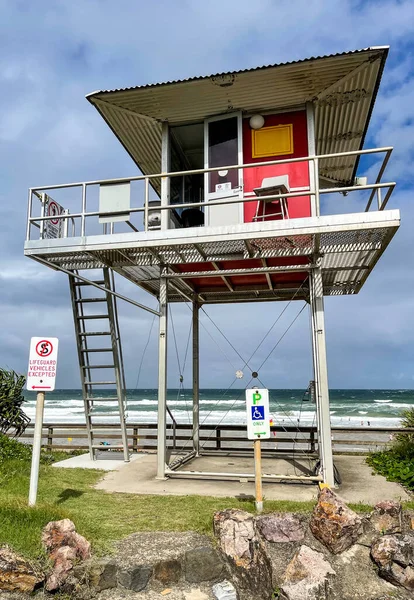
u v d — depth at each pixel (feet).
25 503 16.83
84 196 23.22
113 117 27.48
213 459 29.89
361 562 13.85
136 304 23.84
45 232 23.70
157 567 12.99
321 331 22.26
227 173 25.81
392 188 19.93
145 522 15.75
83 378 29.19
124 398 29.37
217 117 26.71
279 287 31.45
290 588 12.65
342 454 31.94
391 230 19.67
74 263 25.62
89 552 13.41
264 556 13.52
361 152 20.44
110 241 22.11
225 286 32.40
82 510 17.08
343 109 26.71
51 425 35.42
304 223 20.07
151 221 25.66
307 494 19.81
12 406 32.24
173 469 25.54
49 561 12.97
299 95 25.17
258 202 24.89
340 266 26.27
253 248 22.88
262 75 23.66
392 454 27.55
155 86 24.53
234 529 13.93
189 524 15.52
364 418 124.77
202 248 22.74
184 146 29.96
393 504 15.07
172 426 37.76
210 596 12.72
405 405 160.45
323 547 14.19
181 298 34.09
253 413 17.22
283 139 25.62
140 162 33.58
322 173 35.42
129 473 24.71
